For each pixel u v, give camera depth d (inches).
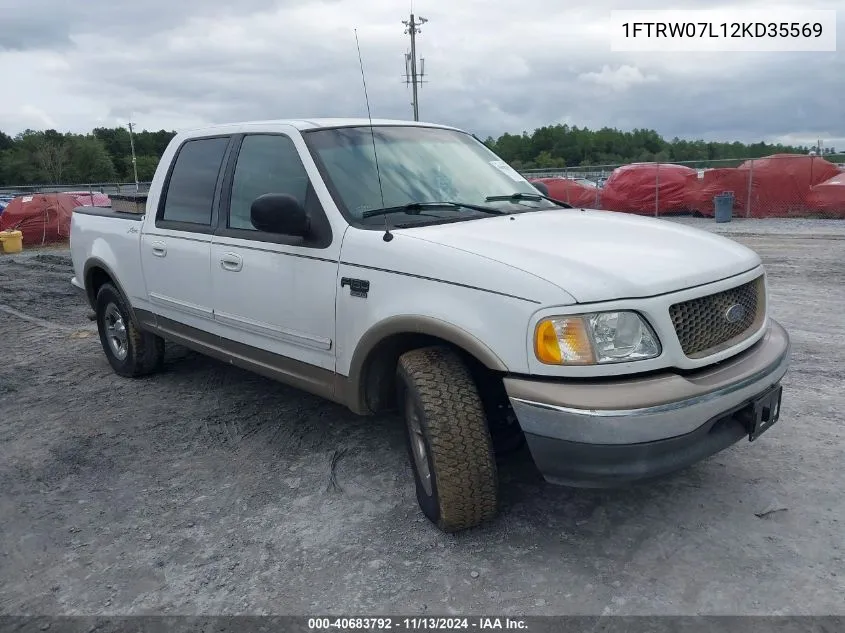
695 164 866.8
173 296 191.5
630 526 129.7
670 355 111.0
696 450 112.3
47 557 130.5
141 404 209.9
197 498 150.1
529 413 110.4
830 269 390.6
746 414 120.8
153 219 198.4
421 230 134.3
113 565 126.8
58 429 194.1
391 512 139.7
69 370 254.1
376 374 139.6
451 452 119.8
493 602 110.9
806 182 735.1
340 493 148.7
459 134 186.2
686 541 124.1
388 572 120.0
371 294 132.6
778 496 137.2
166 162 199.6
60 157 3511.3
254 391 216.1
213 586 119.2
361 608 111.4
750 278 127.2
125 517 143.7
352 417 190.5
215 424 190.7
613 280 110.3
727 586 111.5
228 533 135.5
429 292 122.9
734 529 127.0
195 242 178.7
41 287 480.1
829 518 128.8
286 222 140.7
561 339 108.0
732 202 727.1
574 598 110.7
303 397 208.7
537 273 112.3
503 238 127.3
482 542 127.2
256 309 161.5
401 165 159.0
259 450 172.7
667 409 106.4
